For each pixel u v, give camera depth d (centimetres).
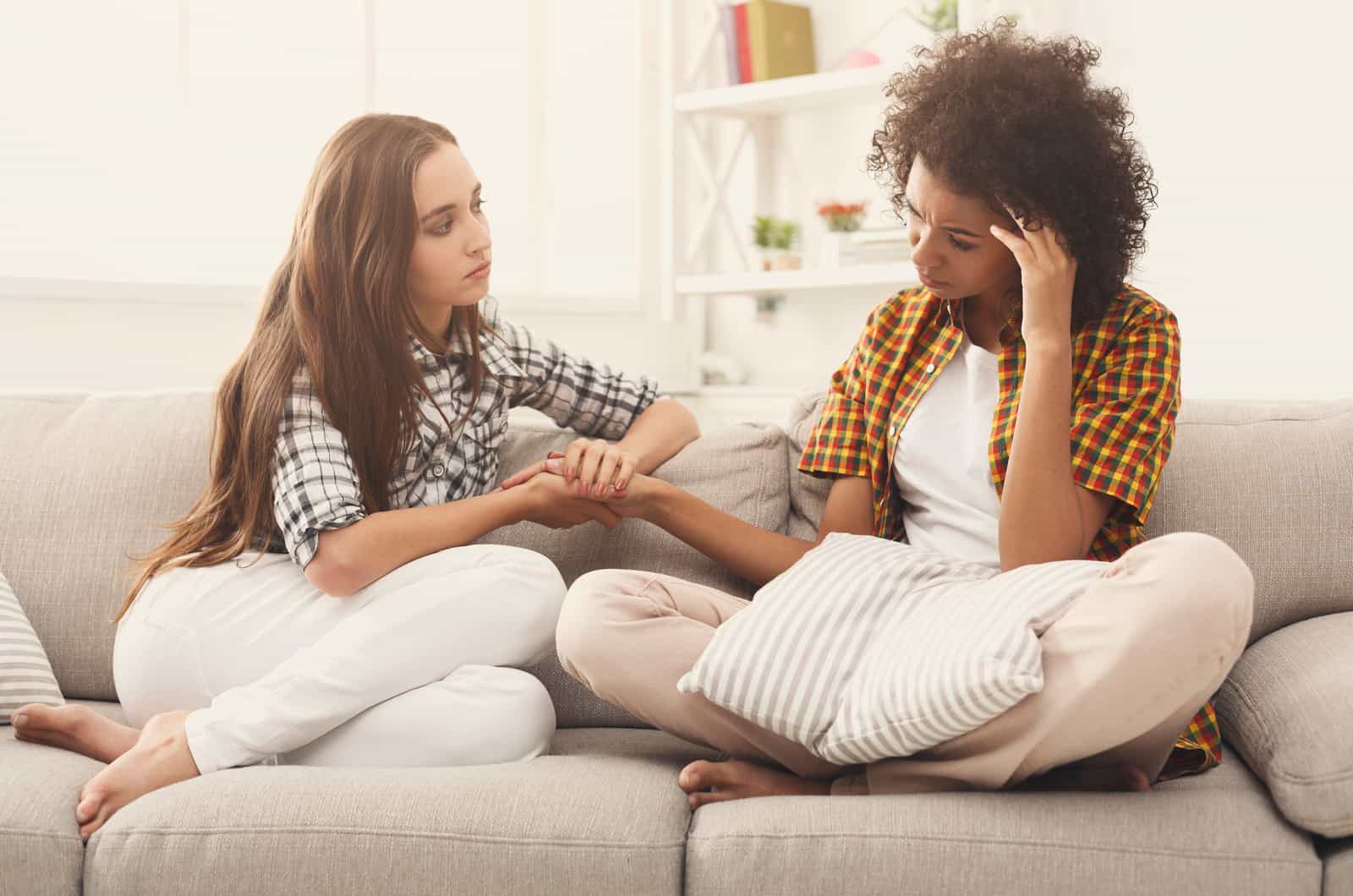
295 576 157
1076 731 114
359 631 142
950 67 144
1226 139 283
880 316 166
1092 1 301
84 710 144
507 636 146
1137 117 296
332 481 152
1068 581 121
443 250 160
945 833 114
